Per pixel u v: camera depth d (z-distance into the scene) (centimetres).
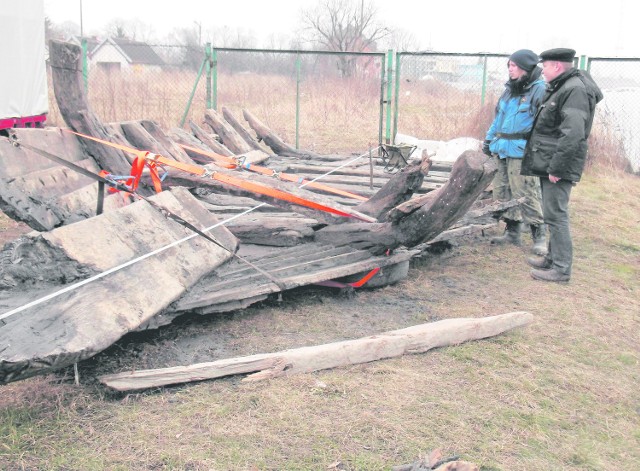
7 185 443
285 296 532
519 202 695
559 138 574
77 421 332
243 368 384
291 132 1541
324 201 533
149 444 315
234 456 309
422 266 649
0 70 883
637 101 1322
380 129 1315
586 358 459
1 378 295
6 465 294
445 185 495
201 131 972
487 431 349
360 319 495
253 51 1322
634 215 934
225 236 486
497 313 525
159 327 450
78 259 380
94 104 1353
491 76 1596
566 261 614
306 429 335
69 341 320
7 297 365
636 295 606
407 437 334
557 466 325
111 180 480
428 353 438
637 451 349
